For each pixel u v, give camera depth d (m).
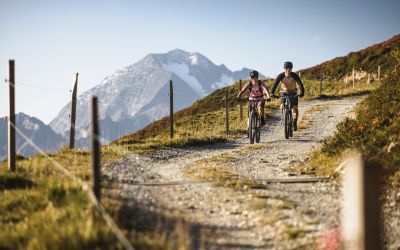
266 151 19.89
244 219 9.72
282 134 26.83
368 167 4.68
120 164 15.45
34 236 8.23
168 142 22.12
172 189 12.01
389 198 11.14
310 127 28.81
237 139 25.14
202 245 8.07
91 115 8.57
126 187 11.73
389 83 23.62
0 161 15.53
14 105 12.97
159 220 9.20
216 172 14.46
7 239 8.45
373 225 4.65
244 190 12.05
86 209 8.98
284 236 8.70
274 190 12.16
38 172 12.66
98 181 8.62
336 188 12.21
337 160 14.59
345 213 5.39
